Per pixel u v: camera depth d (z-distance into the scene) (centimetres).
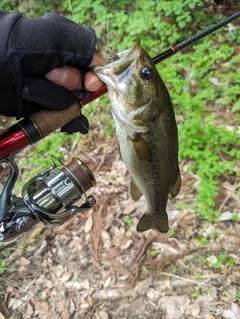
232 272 53
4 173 73
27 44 22
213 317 49
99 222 63
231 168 62
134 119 30
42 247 62
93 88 26
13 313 55
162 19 90
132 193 39
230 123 70
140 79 29
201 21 89
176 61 83
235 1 91
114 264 58
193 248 56
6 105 24
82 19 97
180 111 74
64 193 29
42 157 75
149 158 33
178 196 62
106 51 30
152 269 56
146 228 39
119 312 53
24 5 102
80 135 75
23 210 28
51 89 24
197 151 65
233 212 58
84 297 55
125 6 96
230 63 79
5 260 61
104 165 71
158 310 52
